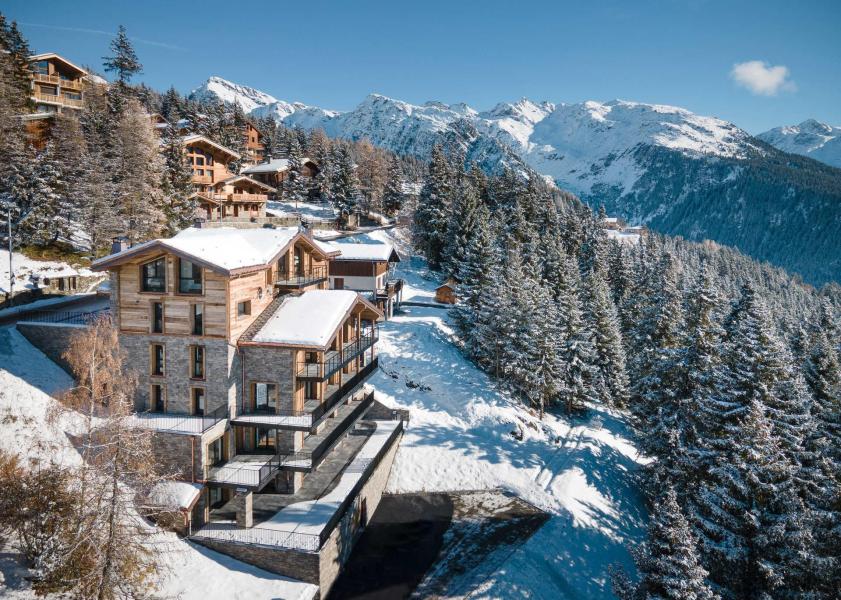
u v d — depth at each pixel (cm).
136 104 7225
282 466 2912
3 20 6944
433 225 8538
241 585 2455
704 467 3356
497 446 4450
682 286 8775
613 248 9788
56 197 5062
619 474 4481
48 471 2148
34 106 7012
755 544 2706
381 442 3909
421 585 2794
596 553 3356
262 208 9188
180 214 6366
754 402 2920
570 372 5550
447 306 7075
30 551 2091
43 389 3002
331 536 2741
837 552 2783
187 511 2602
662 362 4231
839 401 3978
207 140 8031
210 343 2920
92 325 3088
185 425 2806
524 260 7469
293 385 2998
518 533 3391
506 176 9825
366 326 4519
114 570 1938
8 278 4359
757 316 3706
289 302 3353
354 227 9612
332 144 16525
